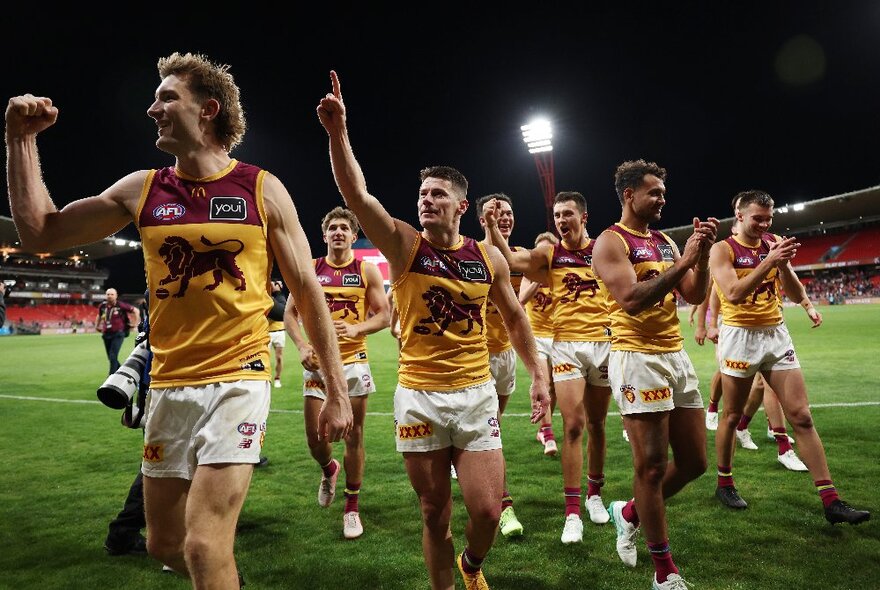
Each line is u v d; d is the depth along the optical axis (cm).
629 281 312
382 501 457
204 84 220
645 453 312
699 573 313
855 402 762
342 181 255
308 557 350
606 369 417
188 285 207
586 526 396
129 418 292
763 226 453
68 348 2425
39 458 613
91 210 213
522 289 641
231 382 207
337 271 476
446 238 292
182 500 217
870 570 311
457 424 272
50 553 359
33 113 207
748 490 450
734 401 428
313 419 425
